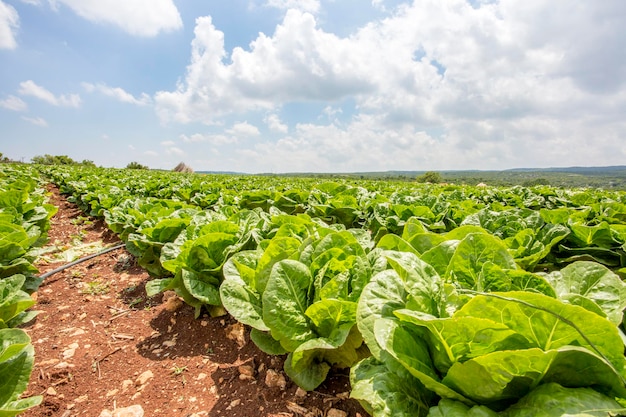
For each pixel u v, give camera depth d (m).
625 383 1.48
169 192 14.05
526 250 4.43
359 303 2.24
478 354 1.77
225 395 3.16
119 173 28.89
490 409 1.70
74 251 7.80
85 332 4.31
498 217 5.39
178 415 2.96
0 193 6.76
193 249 4.05
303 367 2.94
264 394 3.11
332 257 3.04
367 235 4.21
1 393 2.27
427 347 2.04
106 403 3.12
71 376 3.45
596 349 1.44
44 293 5.49
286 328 2.65
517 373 1.61
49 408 3.03
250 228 4.87
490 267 2.23
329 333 2.73
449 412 1.67
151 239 5.49
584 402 1.47
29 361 2.40
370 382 2.01
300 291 2.86
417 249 3.20
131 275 6.25
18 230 4.92
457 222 7.07
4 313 3.42
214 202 10.71
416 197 8.44
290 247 3.43
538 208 11.45
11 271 4.64
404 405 1.85
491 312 1.73
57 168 34.00
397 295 2.30
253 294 3.26
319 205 8.00
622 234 4.87
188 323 4.37
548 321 1.62
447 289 2.14
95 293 5.48
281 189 15.48
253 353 3.68
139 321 4.56
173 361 3.69
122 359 3.75
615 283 2.23
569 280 2.37
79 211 13.70
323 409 2.88
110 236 9.29
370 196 10.54
